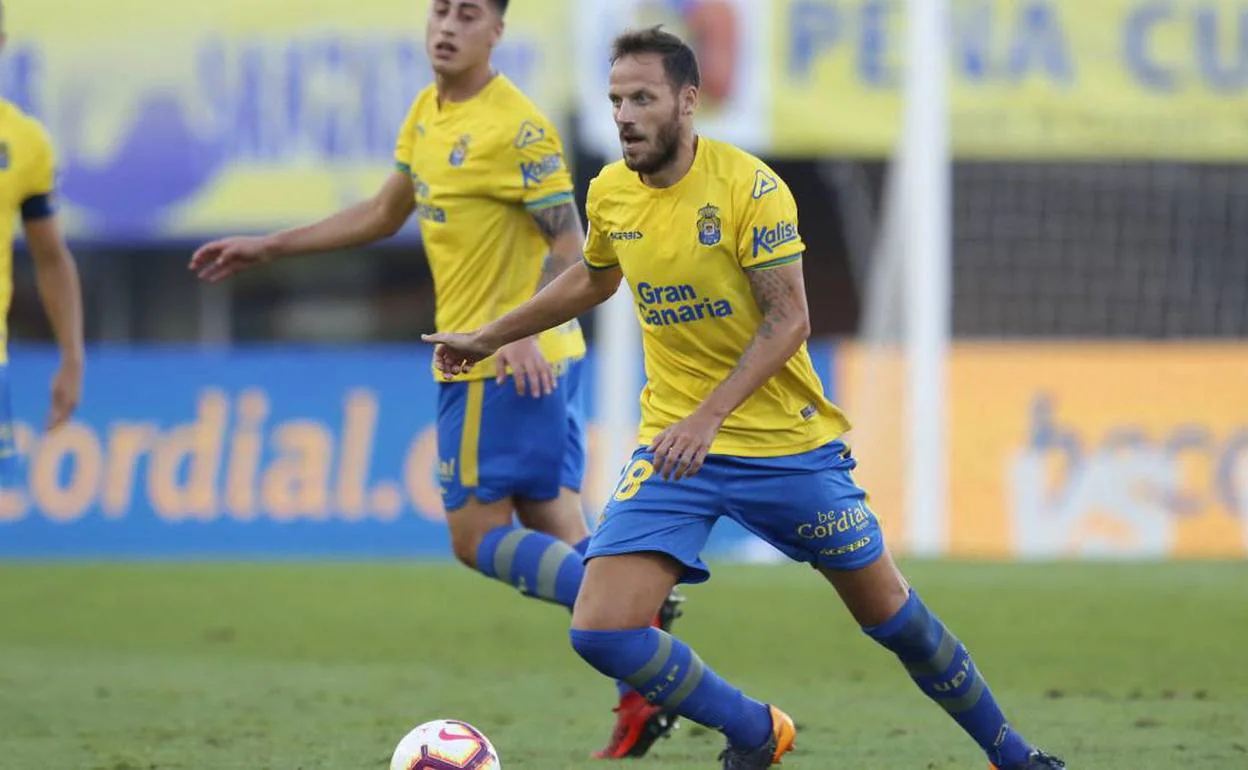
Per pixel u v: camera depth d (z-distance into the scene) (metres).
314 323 63.16
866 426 45.16
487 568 20.12
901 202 46.41
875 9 45.78
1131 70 46.22
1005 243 53.53
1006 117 46.19
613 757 18.69
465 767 15.59
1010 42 46.25
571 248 20.05
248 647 29.62
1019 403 44.94
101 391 46.19
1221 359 44.72
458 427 20.31
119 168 47.22
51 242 22.88
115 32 47.19
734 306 15.34
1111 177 53.47
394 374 45.78
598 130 46.25
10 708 23.02
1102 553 44.12
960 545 44.44
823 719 21.56
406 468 45.41
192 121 47.06
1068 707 22.28
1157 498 44.31
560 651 28.83
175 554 45.38
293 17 46.84
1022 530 44.41
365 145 46.81
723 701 15.73
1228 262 53.66
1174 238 53.66
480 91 20.33
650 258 15.41
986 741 15.98
